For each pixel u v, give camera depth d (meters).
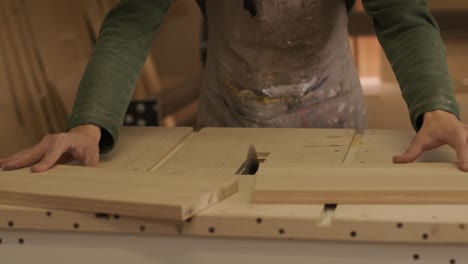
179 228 1.12
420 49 1.44
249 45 1.79
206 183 1.19
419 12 1.49
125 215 1.13
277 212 1.11
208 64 1.92
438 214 1.08
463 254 1.06
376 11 1.53
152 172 1.29
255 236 1.10
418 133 1.35
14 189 1.19
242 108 1.85
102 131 1.41
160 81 3.44
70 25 2.66
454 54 2.84
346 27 1.87
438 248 1.07
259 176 1.22
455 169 1.25
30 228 1.17
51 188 1.19
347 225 1.07
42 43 2.40
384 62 3.02
